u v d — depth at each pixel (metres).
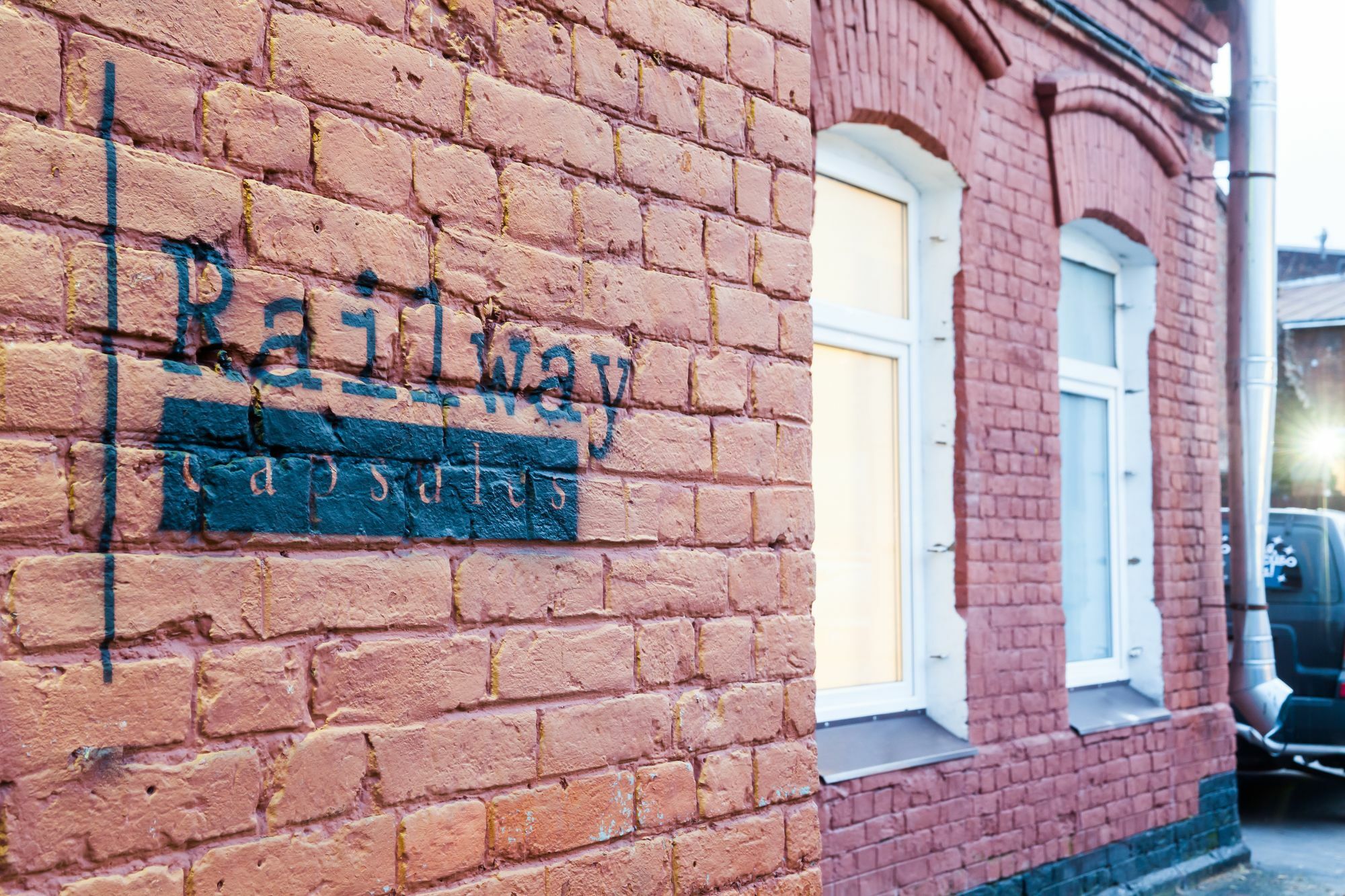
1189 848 5.76
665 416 2.25
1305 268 23.80
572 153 2.12
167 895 1.55
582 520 2.10
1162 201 6.03
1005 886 4.50
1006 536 4.74
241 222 1.68
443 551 1.89
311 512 1.73
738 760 2.34
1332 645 7.10
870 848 3.91
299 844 1.69
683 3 2.35
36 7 1.49
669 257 2.28
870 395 4.57
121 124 1.57
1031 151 5.01
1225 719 6.16
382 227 1.84
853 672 4.39
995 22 4.86
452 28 1.96
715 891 2.27
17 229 1.46
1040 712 4.84
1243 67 6.41
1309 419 18.02
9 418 1.45
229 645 1.64
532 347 2.04
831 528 4.35
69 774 1.48
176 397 1.60
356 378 1.80
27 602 1.45
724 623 2.33
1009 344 4.82
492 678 1.94
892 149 4.48
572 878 2.03
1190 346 6.25
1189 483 6.16
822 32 3.86
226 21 1.68
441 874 1.85
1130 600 5.98
